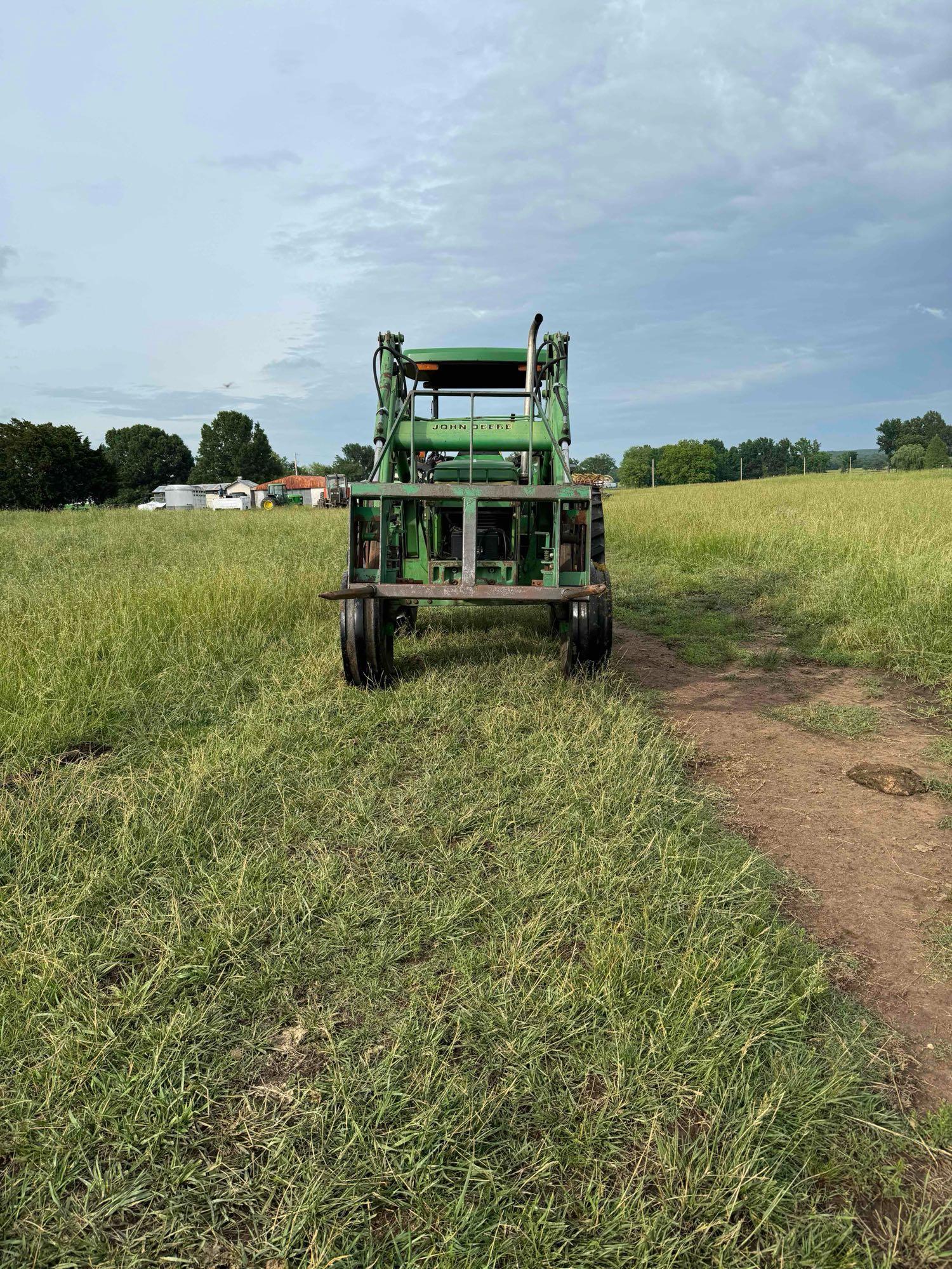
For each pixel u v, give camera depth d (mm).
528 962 2498
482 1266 1617
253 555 12250
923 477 53500
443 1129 1900
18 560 11695
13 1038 2170
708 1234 1695
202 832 3326
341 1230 1673
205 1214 1735
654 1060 2119
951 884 3145
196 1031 2217
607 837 3336
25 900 2801
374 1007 2336
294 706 5008
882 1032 2311
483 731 4547
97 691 5117
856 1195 1830
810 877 3193
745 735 4926
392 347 5836
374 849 3240
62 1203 1757
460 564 5352
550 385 5996
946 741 4758
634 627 8398
